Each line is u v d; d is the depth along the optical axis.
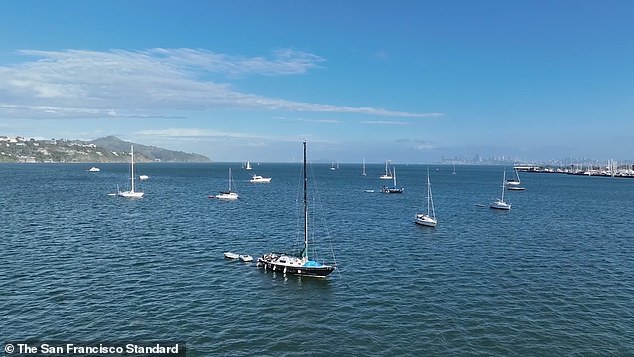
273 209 122.56
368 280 53.62
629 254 69.06
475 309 43.94
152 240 74.56
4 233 77.25
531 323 40.56
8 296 44.94
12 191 158.75
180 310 42.59
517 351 35.09
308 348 35.31
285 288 50.00
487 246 74.81
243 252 67.56
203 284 50.81
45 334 36.66
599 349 35.56
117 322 39.38
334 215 112.81
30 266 56.16
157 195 159.62
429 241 79.00
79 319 39.75
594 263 62.91
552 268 59.88
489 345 36.12
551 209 133.62
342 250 70.81
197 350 34.66
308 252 68.88
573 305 45.34
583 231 91.81
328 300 46.31
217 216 106.06
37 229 82.00
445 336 37.69
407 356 34.22
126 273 54.31
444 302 45.91
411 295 48.06
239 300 45.91
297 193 178.75
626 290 50.50
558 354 34.66
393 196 172.00
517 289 50.41
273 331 38.34
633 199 169.12
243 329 38.66
